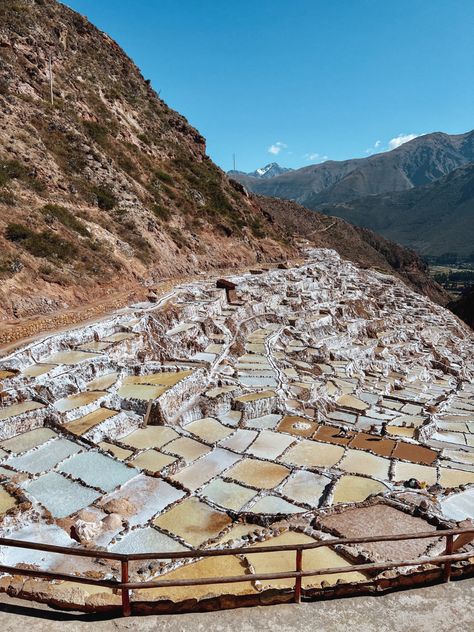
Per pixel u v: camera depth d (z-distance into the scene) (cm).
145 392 2506
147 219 4684
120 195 4594
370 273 9531
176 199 5762
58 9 6344
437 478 2078
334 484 1917
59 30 5872
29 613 762
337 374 3794
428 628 720
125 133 5788
